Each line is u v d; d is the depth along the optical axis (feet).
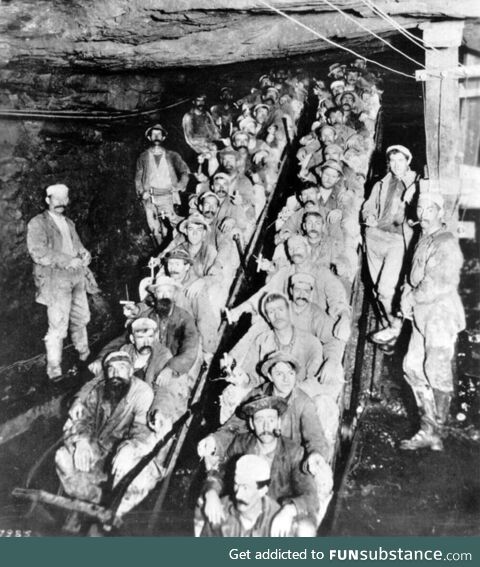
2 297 23.66
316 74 24.29
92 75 24.84
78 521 19.43
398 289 20.62
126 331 23.34
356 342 20.54
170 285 23.38
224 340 21.74
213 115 26.48
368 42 22.04
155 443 20.31
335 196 22.72
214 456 18.92
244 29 22.59
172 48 23.65
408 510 18.01
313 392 19.39
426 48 20.88
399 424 19.12
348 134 23.32
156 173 26.68
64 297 23.90
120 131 26.35
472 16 19.86
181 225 24.99
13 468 20.98
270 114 25.52
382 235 21.31
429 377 19.22
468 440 18.48
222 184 25.44
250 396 19.58
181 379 21.50
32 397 22.45
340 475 18.54
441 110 20.93
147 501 19.22
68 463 20.54
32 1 22.00
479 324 19.22
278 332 20.65
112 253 25.35
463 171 20.61
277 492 18.17
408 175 21.38
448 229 20.13
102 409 21.45
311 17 21.99
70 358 23.36
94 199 25.49
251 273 23.04
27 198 24.32
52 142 24.89
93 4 22.18
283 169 25.05
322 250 22.00
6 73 23.76
